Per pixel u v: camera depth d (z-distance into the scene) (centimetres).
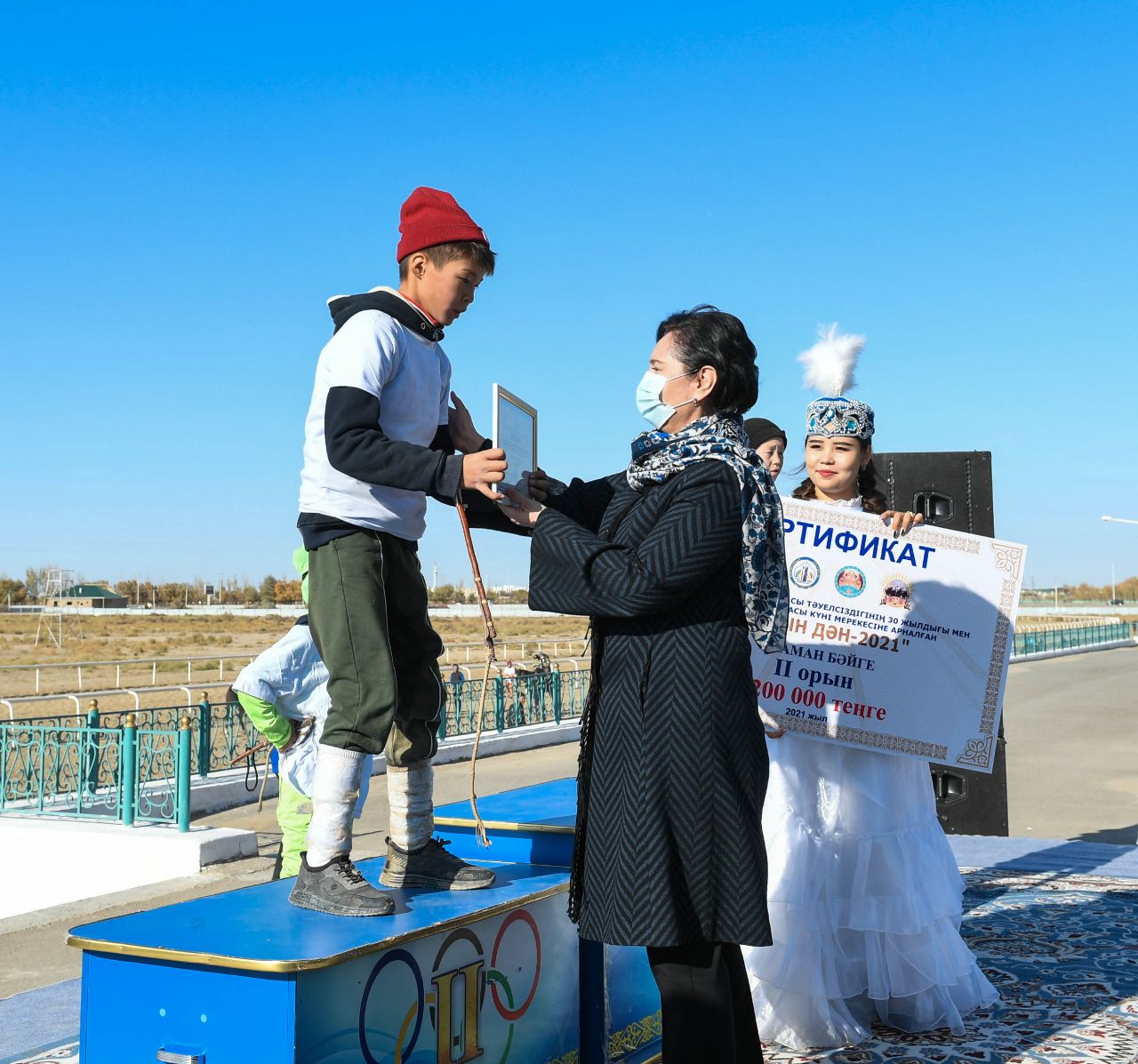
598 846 241
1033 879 597
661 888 230
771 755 364
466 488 249
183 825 1055
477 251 276
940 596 376
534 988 287
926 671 370
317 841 259
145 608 13025
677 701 239
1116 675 3594
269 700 437
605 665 251
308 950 220
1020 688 3044
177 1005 225
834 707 364
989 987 385
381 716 260
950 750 364
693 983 238
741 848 235
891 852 358
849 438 396
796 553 382
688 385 265
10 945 735
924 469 661
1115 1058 328
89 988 232
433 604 10100
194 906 263
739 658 245
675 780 236
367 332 259
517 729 2044
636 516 251
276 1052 214
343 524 264
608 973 312
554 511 257
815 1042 343
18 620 10662
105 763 1243
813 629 374
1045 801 1208
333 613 263
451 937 258
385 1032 237
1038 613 12469
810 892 347
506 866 318
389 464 248
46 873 1053
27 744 1193
